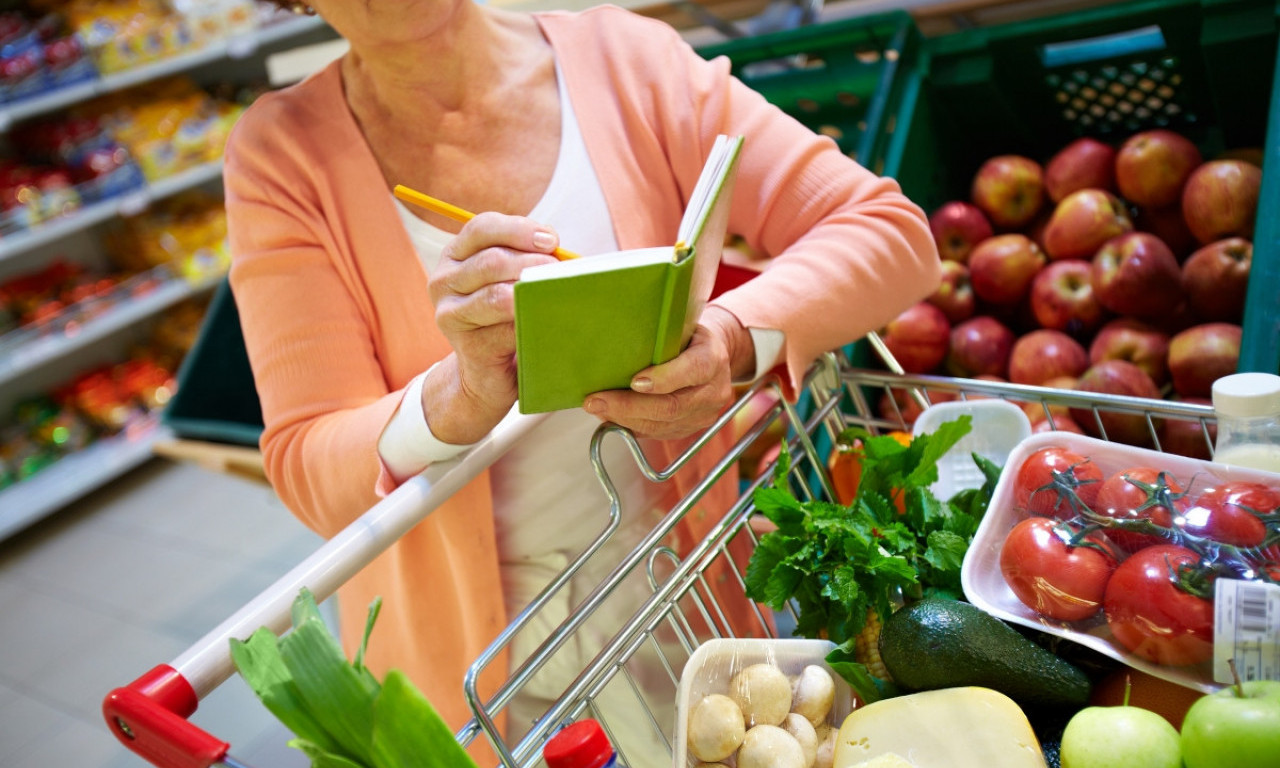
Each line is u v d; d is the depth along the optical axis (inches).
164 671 24.1
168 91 159.5
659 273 25.1
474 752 43.6
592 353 27.7
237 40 153.3
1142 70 65.2
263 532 131.0
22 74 136.1
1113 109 68.3
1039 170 66.9
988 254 64.4
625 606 43.3
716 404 32.3
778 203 42.8
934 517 31.8
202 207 159.2
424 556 42.7
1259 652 24.3
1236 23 57.0
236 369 78.4
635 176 42.5
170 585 124.3
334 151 40.2
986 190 66.9
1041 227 66.8
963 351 62.6
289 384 39.5
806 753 27.4
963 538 31.1
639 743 44.6
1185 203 59.4
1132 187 62.0
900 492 34.5
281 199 39.9
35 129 149.7
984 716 25.9
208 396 77.2
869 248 39.9
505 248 28.2
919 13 71.1
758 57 73.4
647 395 30.4
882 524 31.8
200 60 150.4
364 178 40.1
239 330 78.4
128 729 23.3
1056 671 27.0
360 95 40.6
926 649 27.1
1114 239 59.9
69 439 146.2
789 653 29.1
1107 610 26.8
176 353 158.6
